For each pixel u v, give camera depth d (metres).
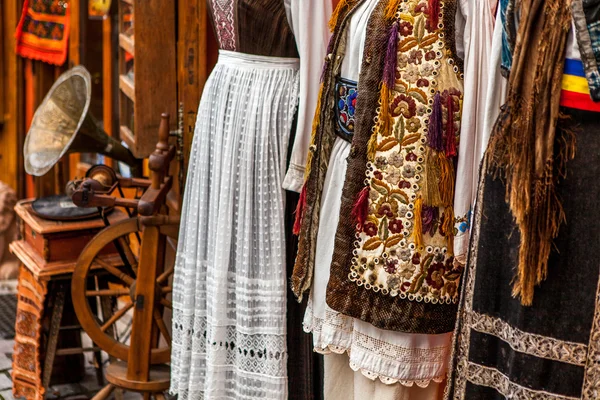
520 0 2.06
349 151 2.61
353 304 2.52
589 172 2.00
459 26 2.41
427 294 2.45
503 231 2.14
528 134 2.02
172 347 3.33
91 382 4.11
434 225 2.44
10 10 5.60
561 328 2.05
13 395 3.95
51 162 3.62
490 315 2.18
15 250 3.93
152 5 3.62
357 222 2.51
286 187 2.89
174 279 3.31
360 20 2.56
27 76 5.64
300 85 2.85
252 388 3.07
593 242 2.01
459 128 2.41
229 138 3.02
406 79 2.42
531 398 2.09
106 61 5.06
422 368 2.52
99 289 3.94
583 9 1.93
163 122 3.47
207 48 3.65
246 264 3.01
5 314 4.96
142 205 3.33
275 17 2.92
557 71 1.99
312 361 3.10
